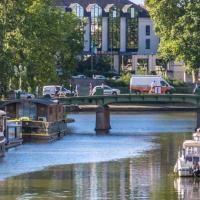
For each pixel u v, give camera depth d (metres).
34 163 124.56
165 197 103.56
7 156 131.12
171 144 147.75
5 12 166.25
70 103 180.88
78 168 120.94
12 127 144.00
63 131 165.38
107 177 114.56
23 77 178.75
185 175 114.69
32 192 105.25
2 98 169.38
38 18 188.62
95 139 156.25
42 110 160.38
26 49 176.75
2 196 103.12
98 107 177.12
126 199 102.25
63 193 104.94
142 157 131.38
